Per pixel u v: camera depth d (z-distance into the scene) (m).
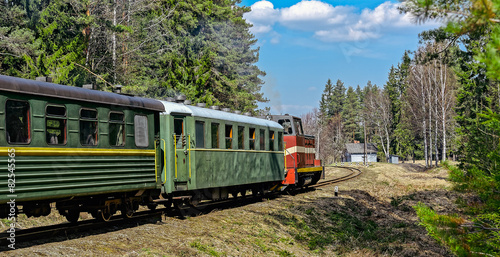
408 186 31.55
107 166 10.52
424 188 30.38
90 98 10.13
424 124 60.41
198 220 12.99
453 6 4.68
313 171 25.30
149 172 12.09
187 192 14.02
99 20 22.83
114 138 10.89
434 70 57.81
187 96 24.98
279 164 20.20
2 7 19.36
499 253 7.18
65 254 8.03
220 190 15.88
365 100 100.50
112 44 26.61
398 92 98.25
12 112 8.38
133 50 27.03
